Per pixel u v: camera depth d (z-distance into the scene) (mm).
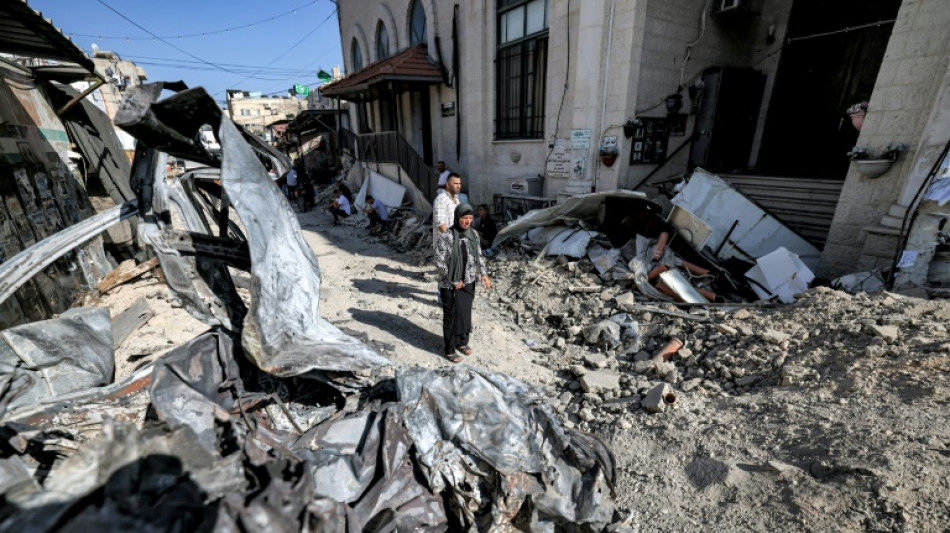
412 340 4863
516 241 7832
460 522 1986
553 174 8633
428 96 12961
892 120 4926
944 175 4285
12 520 1006
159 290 5848
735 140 8758
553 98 8336
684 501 2443
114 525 1046
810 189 7008
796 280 5168
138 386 2195
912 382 2797
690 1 7469
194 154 2264
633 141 7566
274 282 2223
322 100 31625
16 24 3967
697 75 8055
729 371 3758
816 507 2105
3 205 4516
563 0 7703
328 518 1365
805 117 8258
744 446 2717
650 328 4785
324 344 2334
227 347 2246
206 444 1739
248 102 45812
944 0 4367
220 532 1134
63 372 2254
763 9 8344
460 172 11953
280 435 2025
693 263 6016
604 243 6734
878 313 3703
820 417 2768
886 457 2227
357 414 2168
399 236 10328
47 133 6133
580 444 2240
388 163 13492
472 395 2248
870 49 7207
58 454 1832
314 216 14836
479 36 9648
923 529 1849
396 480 1962
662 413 3316
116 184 7883
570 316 5324
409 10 13172
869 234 5109
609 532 2047
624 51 7066
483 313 5766
